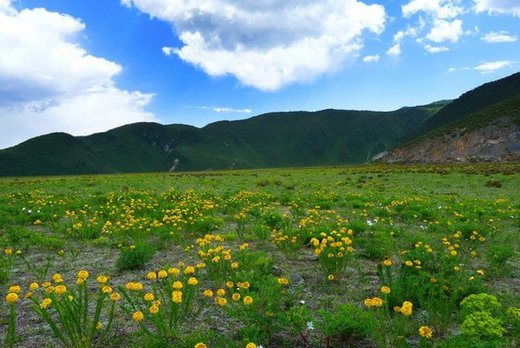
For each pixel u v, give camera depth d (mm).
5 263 8797
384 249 9734
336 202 20859
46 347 5242
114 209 16953
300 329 5336
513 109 118375
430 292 6047
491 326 4656
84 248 10992
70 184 35656
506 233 12758
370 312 5195
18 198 21812
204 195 23344
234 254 9445
